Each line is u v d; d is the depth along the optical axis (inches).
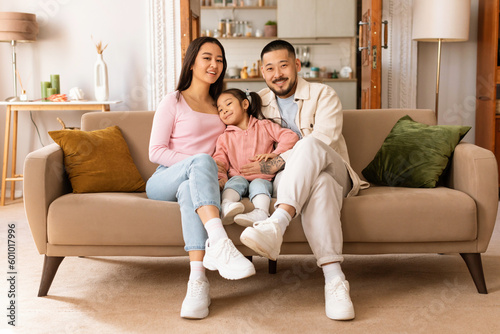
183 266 94.7
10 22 155.7
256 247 67.7
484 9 163.3
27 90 171.0
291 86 88.6
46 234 77.8
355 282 84.0
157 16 166.9
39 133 172.2
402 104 170.7
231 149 87.1
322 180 73.3
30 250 106.7
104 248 77.8
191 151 86.5
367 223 75.4
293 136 86.6
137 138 96.3
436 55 171.8
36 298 78.5
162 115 86.6
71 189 88.4
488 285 82.0
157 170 85.1
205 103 90.3
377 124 97.5
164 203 77.1
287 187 72.5
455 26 150.2
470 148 81.5
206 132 87.8
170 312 72.4
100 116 97.7
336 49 261.3
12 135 172.1
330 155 77.4
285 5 253.6
